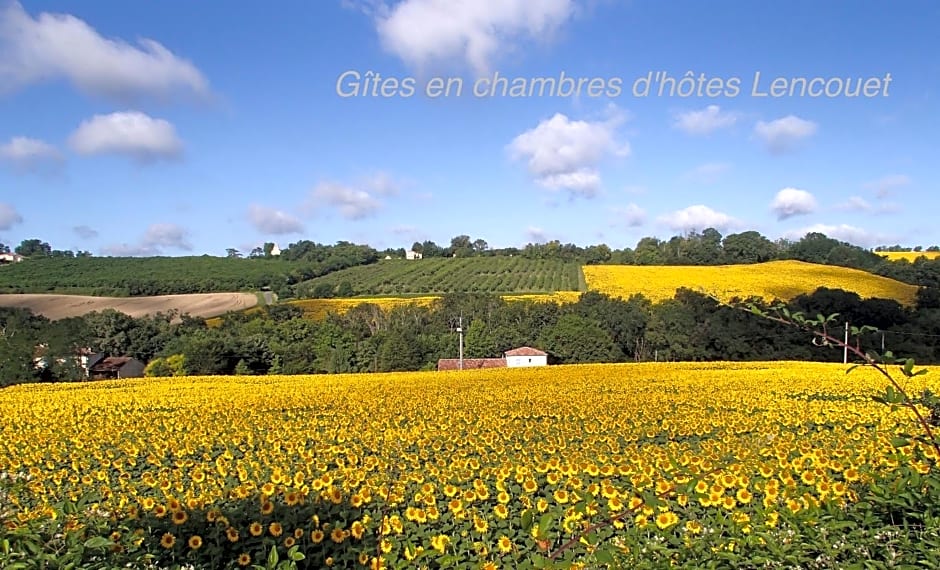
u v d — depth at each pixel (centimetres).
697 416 1947
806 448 1127
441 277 10438
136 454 1506
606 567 614
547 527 455
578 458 1116
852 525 571
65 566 537
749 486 813
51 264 10338
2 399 2744
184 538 809
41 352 5675
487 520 847
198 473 1170
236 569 745
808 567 542
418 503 901
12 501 903
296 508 877
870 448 1009
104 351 6606
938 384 2428
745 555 592
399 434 1603
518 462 1166
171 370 5884
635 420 1916
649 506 531
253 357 6153
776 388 2672
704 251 10475
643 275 9419
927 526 540
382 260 12231
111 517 809
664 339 6162
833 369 3653
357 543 771
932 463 629
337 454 1456
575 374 3559
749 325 5659
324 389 2928
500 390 2730
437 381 3312
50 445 1630
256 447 1614
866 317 5550
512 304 7544
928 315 5444
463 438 1539
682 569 572
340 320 7256
